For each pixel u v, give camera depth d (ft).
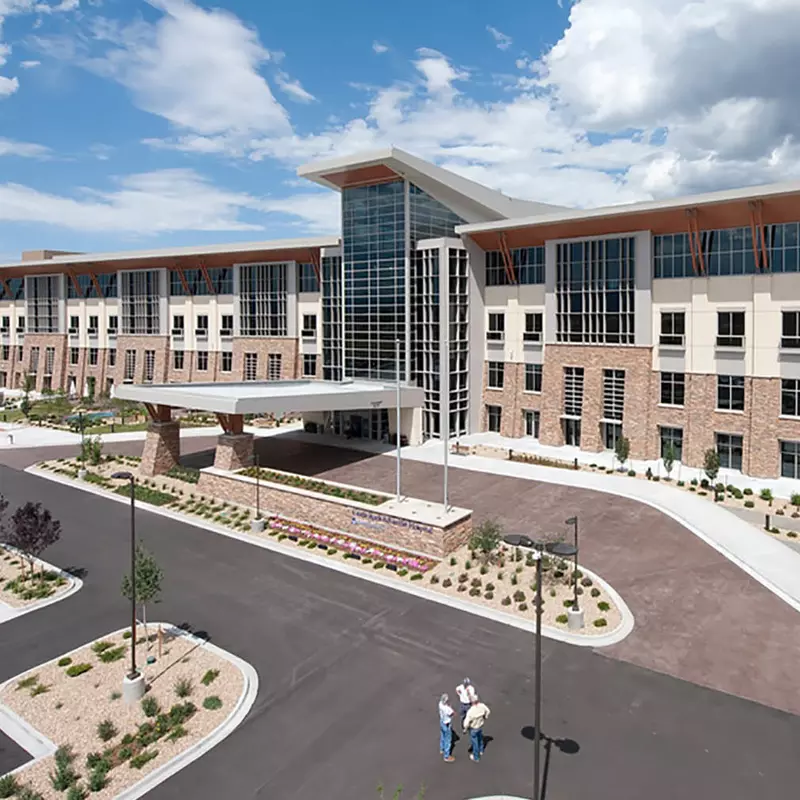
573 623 69.46
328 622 72.23
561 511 107.65
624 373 143.95
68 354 269.44
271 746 51.06
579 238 147.95
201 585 82.69
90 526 106.63
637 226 138.51
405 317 158.71
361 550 93.45
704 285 133.90
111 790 46.06
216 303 224.94
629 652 64.90
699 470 134.62
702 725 53.06
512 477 128.26
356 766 48.70
